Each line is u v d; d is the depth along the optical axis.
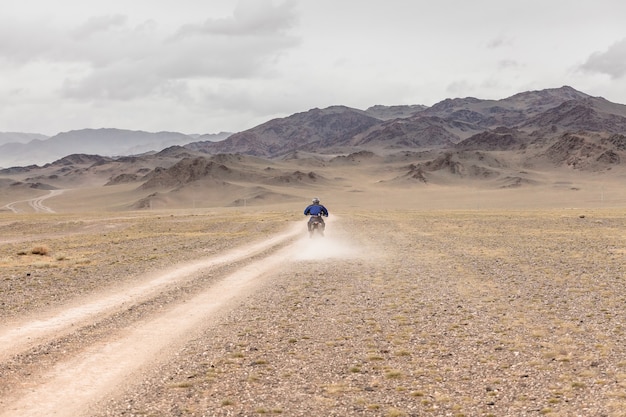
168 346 11.98
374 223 64.06
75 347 11.85
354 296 17.80
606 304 15.95
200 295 18.09
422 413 8.23
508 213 100.75
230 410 8.35
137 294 18.25
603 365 10.27
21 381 9.70
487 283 20.02
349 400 8.78
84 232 59.91
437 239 40.00
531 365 10.41
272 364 10.66
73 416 8.16
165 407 8.48
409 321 14.18
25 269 24.67
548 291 18.20
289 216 92.81
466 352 11.38
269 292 18.62
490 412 8.21
